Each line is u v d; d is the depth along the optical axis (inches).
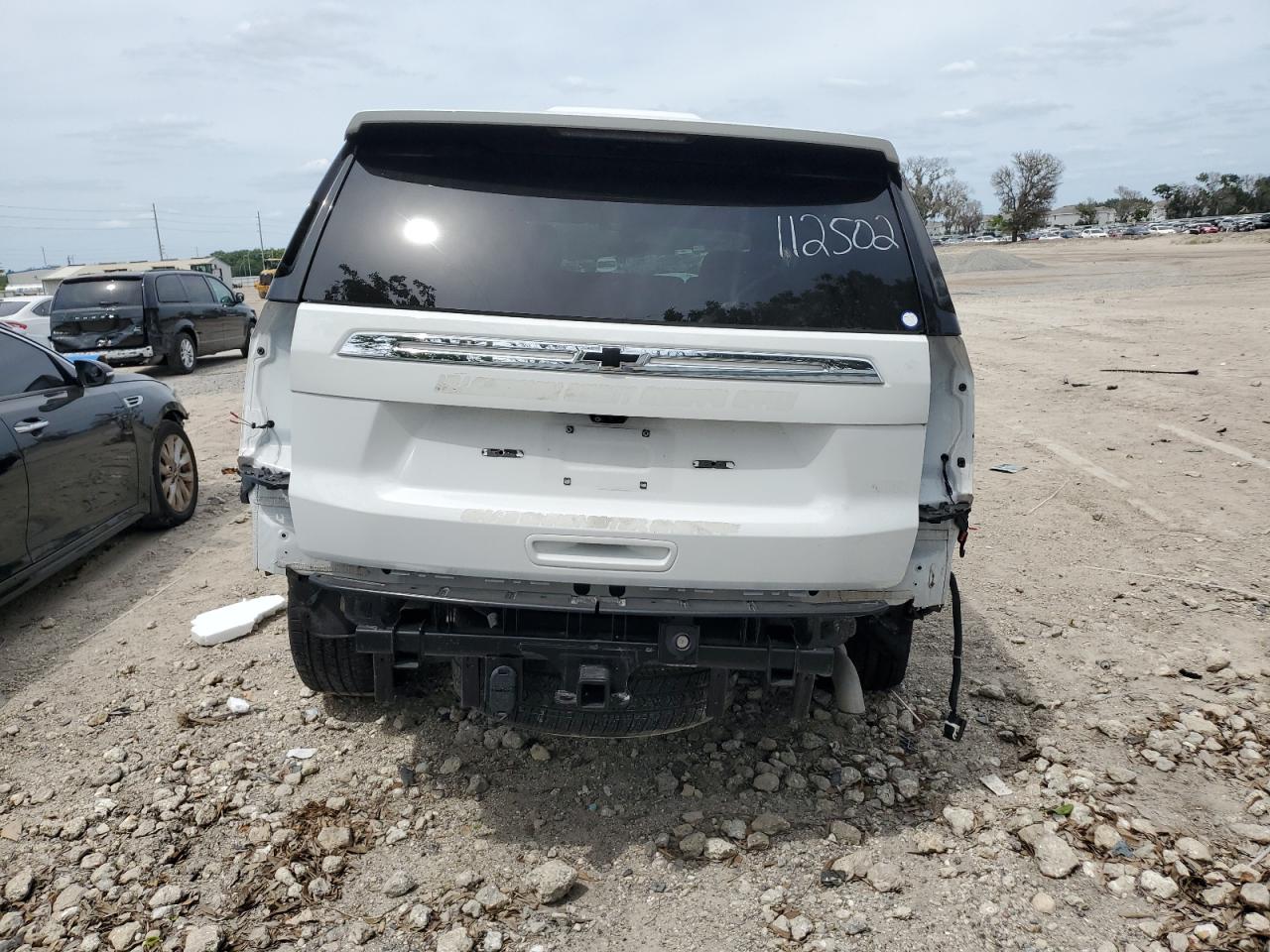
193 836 121.7
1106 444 317.7
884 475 112.1
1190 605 193.6
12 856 117.9
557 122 112.3
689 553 111.2
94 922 107.1
